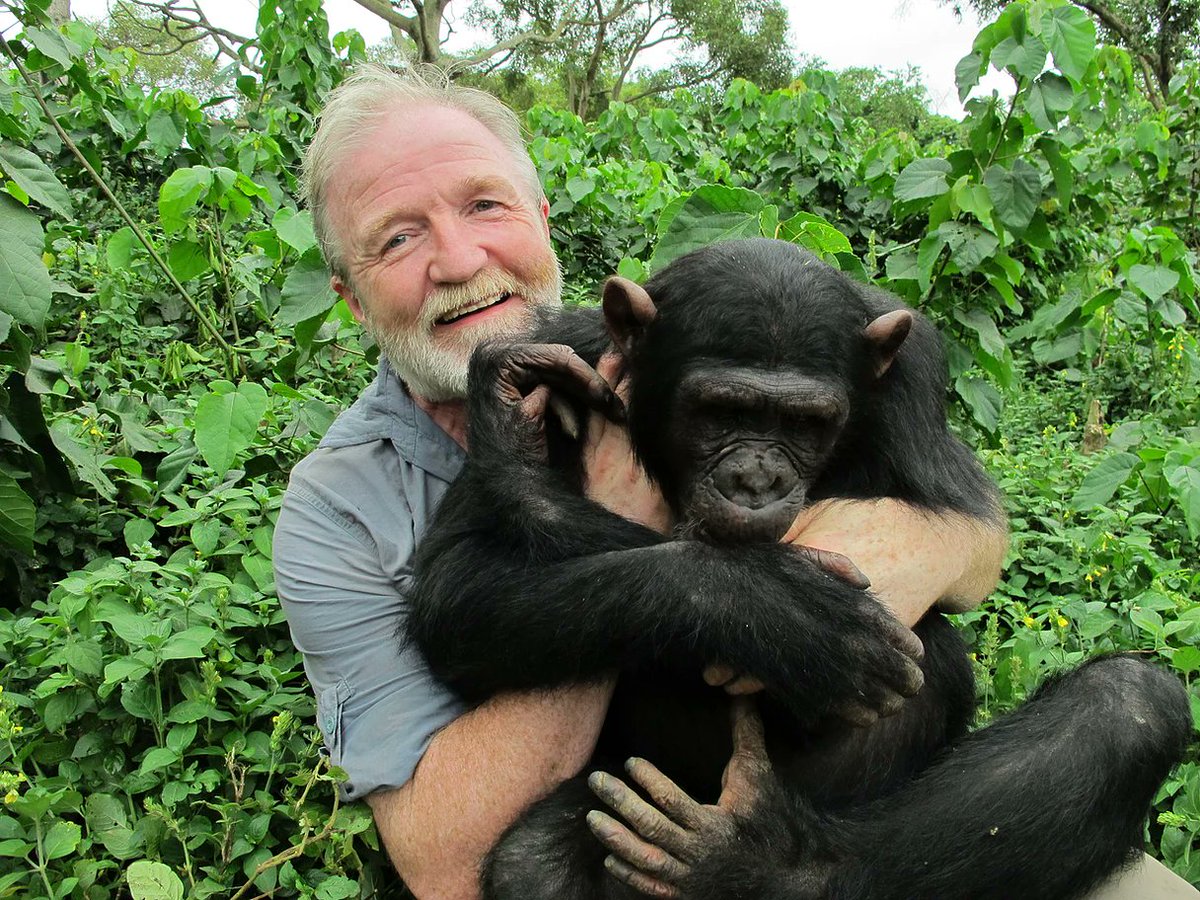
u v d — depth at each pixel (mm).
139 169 2121
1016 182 1253
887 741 618
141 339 1402
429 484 671
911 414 658
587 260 2100
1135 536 1038
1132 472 1161
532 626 560
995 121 1275
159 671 679
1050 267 2143
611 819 521
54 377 978
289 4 2268
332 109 698
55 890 569
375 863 636
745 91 3057
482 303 677
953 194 1235
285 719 641
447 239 658
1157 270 1575
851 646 525
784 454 598
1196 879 670
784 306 598
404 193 658
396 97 688
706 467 607
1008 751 578
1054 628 869
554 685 574
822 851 554
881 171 2326
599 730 596
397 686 610
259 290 1369
